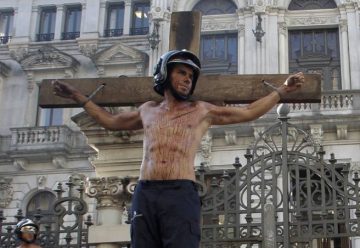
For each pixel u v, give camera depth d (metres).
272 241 7.84
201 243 7.98
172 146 4.24
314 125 19.52
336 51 22.77
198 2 24.22
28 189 24.31
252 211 8.06
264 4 22.78
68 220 19.47
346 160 19.23
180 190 4.12
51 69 26.19
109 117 4.75
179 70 4.37
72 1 27.22
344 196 7.99
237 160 8.34
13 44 26.84
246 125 19.39
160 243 4.09
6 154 24.69
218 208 8.12
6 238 8.40
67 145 24.28
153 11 24.03
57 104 7.03
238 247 7.95
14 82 26.58
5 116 26.06
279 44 22.56
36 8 27.42
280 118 8.60
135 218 4.13
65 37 26.91
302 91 6.64
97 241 8.05
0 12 27.77
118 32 26.45
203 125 4.45
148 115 4.48
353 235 7.79
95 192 8.30
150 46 24.06
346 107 19.91
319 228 7.93
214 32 23.66
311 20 23.00
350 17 22.66
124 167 8.31
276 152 8.37
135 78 7.11
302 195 8.72
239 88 6.81
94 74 26.12
